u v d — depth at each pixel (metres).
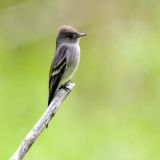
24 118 15.78
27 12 19.45
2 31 19.14
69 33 10.71
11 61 18.20
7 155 14.27
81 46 19.20
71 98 17.22
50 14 19.61
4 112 16.00
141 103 17.58
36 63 18.20
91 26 19.55
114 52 18.81
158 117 16.81
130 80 18.16
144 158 15.00
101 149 14.88
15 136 14.99
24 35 19.19
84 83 18.47
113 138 15.45
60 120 15.92
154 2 19.66
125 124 16.23
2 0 19.39
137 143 15.45
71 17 19.62
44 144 14.58
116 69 18.52
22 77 17.50
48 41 19.27
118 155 14.88
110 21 19.52
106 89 18.30
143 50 18.23
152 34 19.09
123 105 17.59
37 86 16.88
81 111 16.91
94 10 19.66
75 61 10.69
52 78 10.62
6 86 17.00
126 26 19.33
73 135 15.28
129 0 19.66
